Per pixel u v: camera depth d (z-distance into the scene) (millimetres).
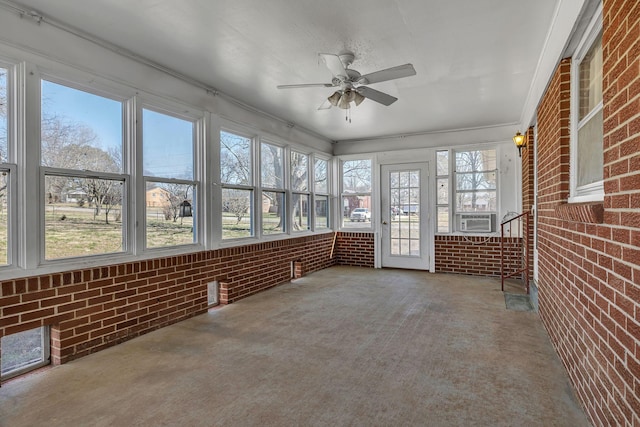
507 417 2088
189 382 2508
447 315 3988
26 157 2627
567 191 2748
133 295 3344
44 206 2758
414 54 3350
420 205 6766
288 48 3227
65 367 2742
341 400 2275
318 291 5160
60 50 2811
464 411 2150
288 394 2348
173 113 3877
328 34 2975
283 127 5797
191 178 4121
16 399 2293
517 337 3314
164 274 3658
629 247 1488
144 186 3537
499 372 2635
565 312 2623
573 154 2658
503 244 5645
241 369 2707
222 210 4527
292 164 6172
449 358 2881
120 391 2389
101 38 3033
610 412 1704
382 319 3873
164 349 3086
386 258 7105
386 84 4113
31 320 2615
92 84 3059
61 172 2869
